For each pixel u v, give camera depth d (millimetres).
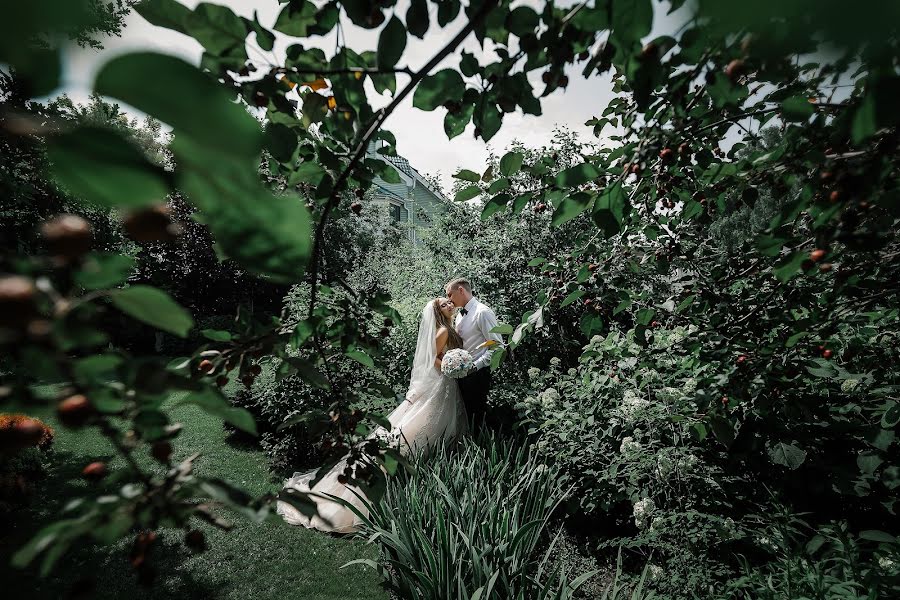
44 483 4105
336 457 962
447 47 709
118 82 238
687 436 2814
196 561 3105
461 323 4383
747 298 1826
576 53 853
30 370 375
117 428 455
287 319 1013
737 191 1631
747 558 2645
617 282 1732
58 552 441
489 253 6340
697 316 1786
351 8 774
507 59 906
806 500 2895
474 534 2510
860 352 2137
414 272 7441
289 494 604
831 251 1155
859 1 292
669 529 2426
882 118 492
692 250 1791
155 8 650
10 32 214
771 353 1621
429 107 907
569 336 5734
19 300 319
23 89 242
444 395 4129
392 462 976
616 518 3420
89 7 231
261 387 4844
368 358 1063
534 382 3959
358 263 10414
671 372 2980
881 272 1454
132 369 419
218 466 4633
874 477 2506
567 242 5887
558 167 5316
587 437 3262
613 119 1794
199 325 10750
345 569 3090
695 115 1260
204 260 11367
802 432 2520
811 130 1092
